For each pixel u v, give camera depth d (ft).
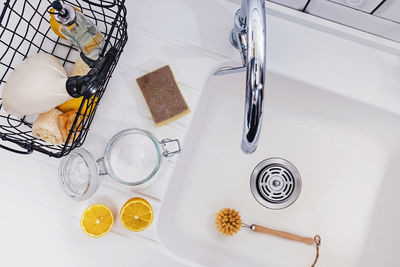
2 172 1.84
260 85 1.19
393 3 1.71
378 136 2.23
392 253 2.11
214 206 2.20
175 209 2.15
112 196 1.84
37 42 1.88
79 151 1.70
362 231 2.19
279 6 2.00
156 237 1.84
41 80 1.51
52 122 1.60
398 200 2.16
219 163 2.26
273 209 2.23
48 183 1.84
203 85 1.96
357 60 2.02
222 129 2.29
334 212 2.23
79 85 1.41
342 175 2.28
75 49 1.87
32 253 1.81
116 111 1.91
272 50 1.99
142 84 1.87
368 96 1.98
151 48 1.96
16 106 1.53
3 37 1.86
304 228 2.20
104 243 1.82
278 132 2.34
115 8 1.94
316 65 1.99
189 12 2.00
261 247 2.15
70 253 1.81
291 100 2.24
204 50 1.97
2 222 1.81
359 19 1.92
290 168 2.30
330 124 2.32
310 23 2.01
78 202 1.84
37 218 1.82
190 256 2.02
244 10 1.50
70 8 1.39
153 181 1.86
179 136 1.91
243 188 2.25
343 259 2.15
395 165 2.21
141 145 1.87
